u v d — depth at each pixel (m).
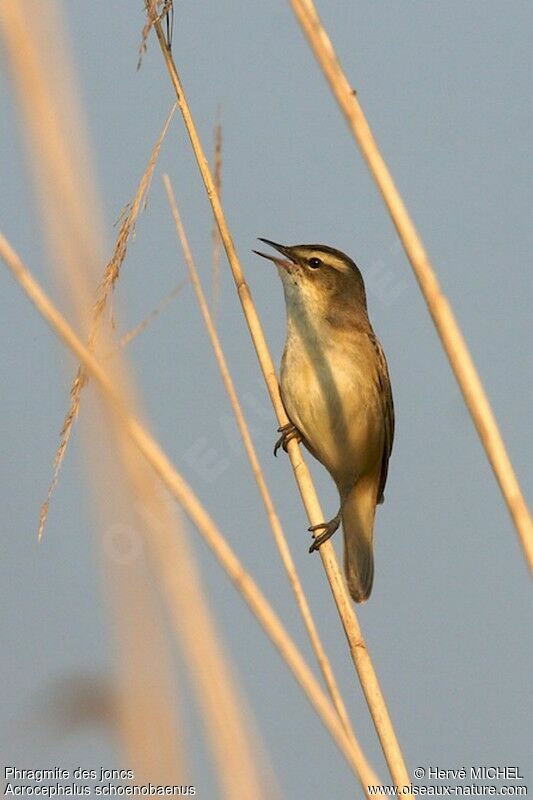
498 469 5.29
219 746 5.85
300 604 6.52
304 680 5.71
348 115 5.49
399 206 5.41
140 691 5.95
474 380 5.33
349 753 5.65
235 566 5.91
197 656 6.04
